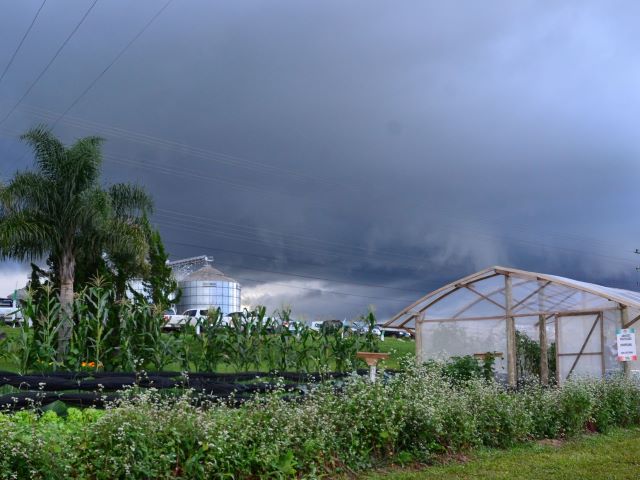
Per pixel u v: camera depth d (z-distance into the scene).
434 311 19.12
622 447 9.86
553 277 16.16
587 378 13.12
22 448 5.11
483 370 15.79
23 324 13.29
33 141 20.38
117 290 21.41
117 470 5.50
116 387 10.80
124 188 22.53
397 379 9.28
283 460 6.66
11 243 19.48
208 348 15.55
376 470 7.64
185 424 6.17
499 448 9.49
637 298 16.36
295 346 16.73
